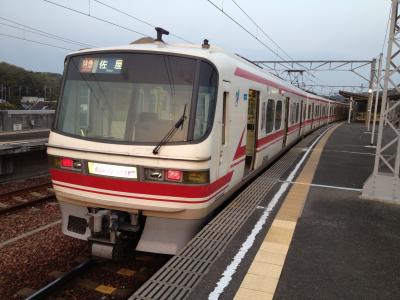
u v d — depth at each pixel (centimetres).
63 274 546
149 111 508
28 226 764
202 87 506
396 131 718
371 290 395
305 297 376
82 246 655
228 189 634
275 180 883
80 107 539
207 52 543
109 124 518
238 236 522
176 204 485
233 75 598
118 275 552
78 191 523
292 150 1470
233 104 608
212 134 509
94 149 504
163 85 509
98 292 508
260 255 465
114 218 500
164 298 361
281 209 653
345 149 1536
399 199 723
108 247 507
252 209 646
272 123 1002
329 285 402
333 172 1008
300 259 461
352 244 515
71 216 551
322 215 632
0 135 1981
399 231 571
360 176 966
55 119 549
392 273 434
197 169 480
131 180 490
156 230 509
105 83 532
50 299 485
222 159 563
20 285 528
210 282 395
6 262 593
